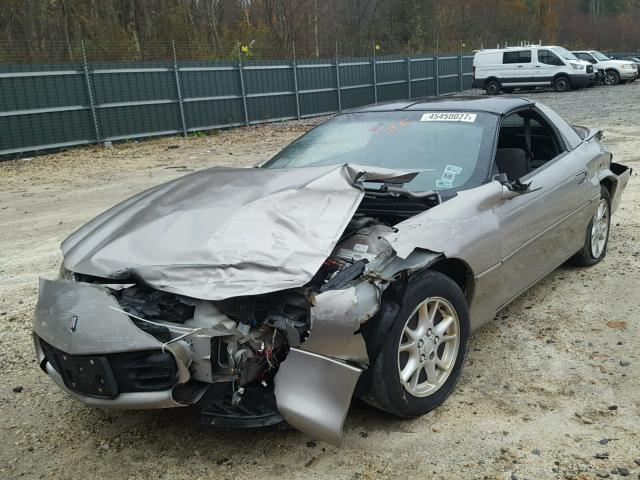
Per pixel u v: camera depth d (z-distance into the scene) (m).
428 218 3.32
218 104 20.17
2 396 3.63
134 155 15.06
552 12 63.84
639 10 83.44
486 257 3.51
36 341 3.12
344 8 41.19
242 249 2.86
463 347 3.42
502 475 2.74
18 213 8.90
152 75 18.11
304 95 23.55
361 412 3.28
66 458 3.02
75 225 7.93
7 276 5.89
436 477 2.75
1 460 3.02
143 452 3.04
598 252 5.38
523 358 3.80
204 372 2.65
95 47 21.23
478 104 4.52
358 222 3.40
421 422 3.18
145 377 2.71
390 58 28.03
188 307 2.79
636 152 11.36
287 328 2.69
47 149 15.73
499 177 3.83
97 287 2.82
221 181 3.60
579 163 4.75
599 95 26.20
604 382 3.49
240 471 2.85
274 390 2.70
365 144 4.36
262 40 29.53
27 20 22.31
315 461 2.89
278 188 3.36
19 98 15.08
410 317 3.05
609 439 2.97
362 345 2.78
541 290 4.89
